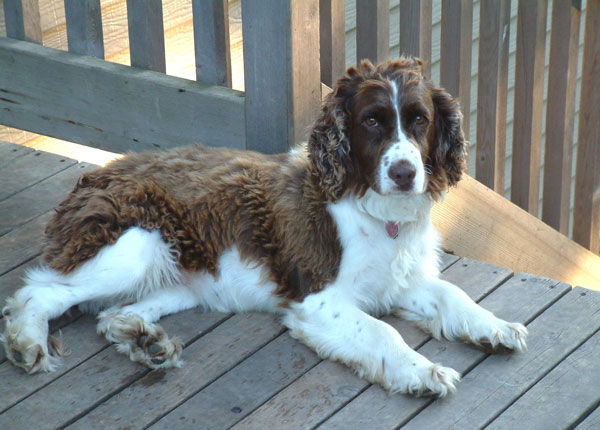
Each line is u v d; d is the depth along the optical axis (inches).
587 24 102.3
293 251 83.1
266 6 88.7
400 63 82.1
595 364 81.1
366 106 80.4
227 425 77.5
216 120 93.7
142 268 83.2
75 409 78.4
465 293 85.3
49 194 97.4
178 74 110.6
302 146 87.1
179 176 85.7
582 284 109.1
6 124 103.2
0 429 77.2
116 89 96.8
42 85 100.0
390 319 85.7
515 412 78.2
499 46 97.0
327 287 82.9
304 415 78.1
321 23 92.8
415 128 80.7
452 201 95.9
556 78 102.1
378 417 78.0
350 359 80.9
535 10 97.7
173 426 77.4
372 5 91.8
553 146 104.1
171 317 85.4
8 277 88.4
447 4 94.5
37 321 81.0
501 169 101.8
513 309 85.7
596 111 104.9
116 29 107.5
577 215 109.0
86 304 85.4
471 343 82.7
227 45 93.7
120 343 81.7
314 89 91.4
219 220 84.7
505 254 101.3
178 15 109.0
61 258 83.2
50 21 105.4
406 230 83.9
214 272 85.3
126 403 78.9
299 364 81.6
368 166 81.1
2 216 94.5
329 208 82.9
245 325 84.7
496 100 98.3
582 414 78.0
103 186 85.1
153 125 96.4
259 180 84.8
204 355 82.2
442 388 78.2
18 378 80.4
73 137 100.3
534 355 81.9
